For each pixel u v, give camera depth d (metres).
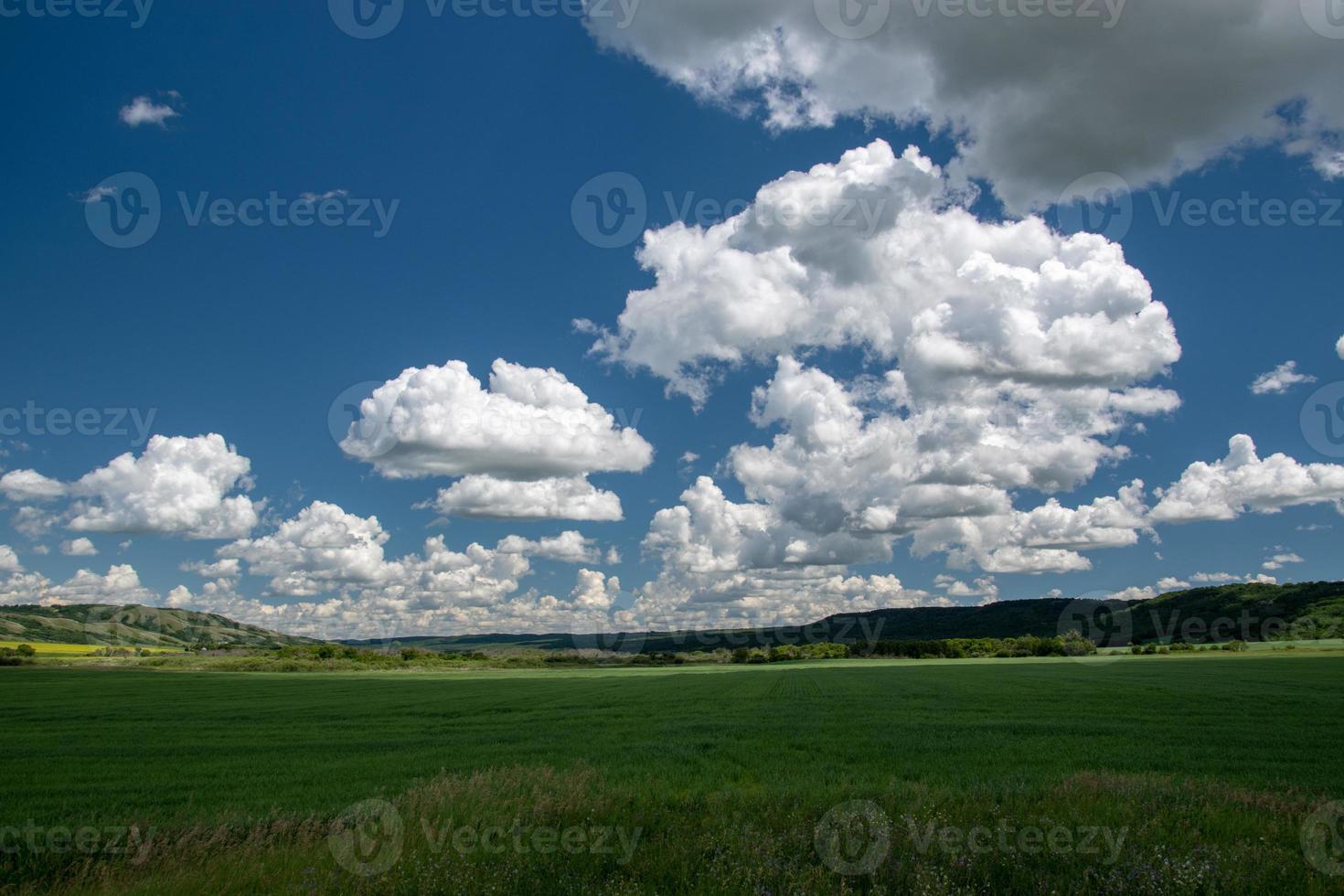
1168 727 29.28
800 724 31.84
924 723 31.30
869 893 8.81
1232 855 9.72
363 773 22.02
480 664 135.75
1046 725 29.92
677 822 12.45
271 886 9.80
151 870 11.61
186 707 47.00
